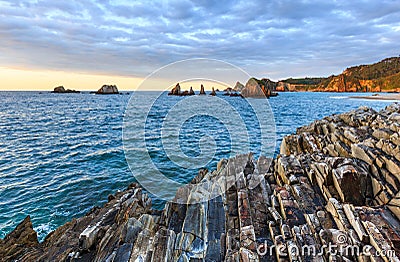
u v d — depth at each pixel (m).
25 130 28.03
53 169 14.74
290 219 5.95
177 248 5.17
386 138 8.16
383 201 6.00
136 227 5.66
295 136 12.16
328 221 5.68
